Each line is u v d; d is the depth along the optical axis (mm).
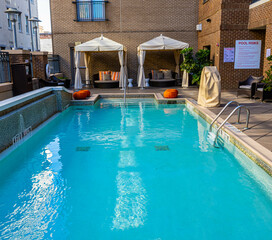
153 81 15430
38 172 4680
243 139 5137
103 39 14750
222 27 12570
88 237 2920
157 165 4887
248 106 8625
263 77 10344
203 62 14172
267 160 4066
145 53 15352
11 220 3260
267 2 10672
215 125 6656
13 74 8930
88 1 16375
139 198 3744
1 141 5273
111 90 14273
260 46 12789
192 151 5570
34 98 7734
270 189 3969
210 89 8758
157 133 6891
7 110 5930
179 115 8891
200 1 15977
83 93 11086
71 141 6395
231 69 12953
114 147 5902
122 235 2949
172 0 16406
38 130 6980
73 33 16688
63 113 9469
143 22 16594
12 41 18906
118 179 4355
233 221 3186
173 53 16891
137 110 9859
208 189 3986
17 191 4012
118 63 17000
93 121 8328
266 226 3088
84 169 4781
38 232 3016
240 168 4738
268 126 6074
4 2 17578
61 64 17016
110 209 3473
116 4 16438
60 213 3404
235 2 12383
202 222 3174
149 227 3078
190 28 16641
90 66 16609
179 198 3732
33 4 23172
